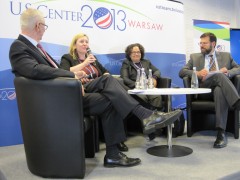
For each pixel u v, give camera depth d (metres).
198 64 3.44
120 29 3.74
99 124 2.77
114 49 3.70
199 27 5.05
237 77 3.03
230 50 5.16
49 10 3.16
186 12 5.00
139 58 3.51
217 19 5.58
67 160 1.90
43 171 1.94
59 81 1.83
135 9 3.87
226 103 2.78
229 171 2.01
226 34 5.26
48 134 1.89
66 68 2.75
